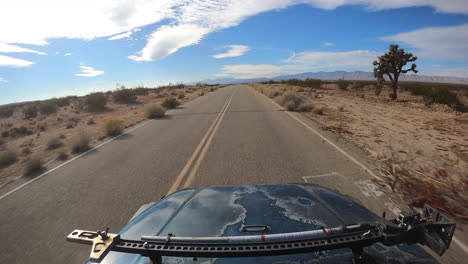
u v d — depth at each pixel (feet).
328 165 22.33
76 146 34.04
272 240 4.36
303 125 41.93
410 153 25.99
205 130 40.88
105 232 4.54
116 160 27.66
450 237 4.06
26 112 85.20
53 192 20.17
